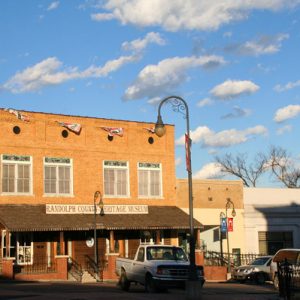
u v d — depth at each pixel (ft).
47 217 121.70
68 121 131.13
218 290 86.99
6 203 121.39
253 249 152.35
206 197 147.33
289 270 66.23
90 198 131.44
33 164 125.70
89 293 72.90
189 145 71.97
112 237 127.44
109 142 136.05
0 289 82.79
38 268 120.98
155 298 66.13
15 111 124.67
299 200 160.76
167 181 142.61
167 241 138.41
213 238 147.84
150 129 141.69
